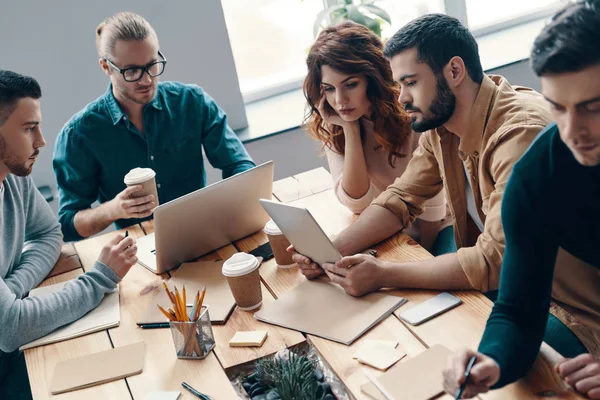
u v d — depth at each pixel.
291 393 1.35
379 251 1.88
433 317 1.53
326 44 2.05
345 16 3.36
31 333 1.72
